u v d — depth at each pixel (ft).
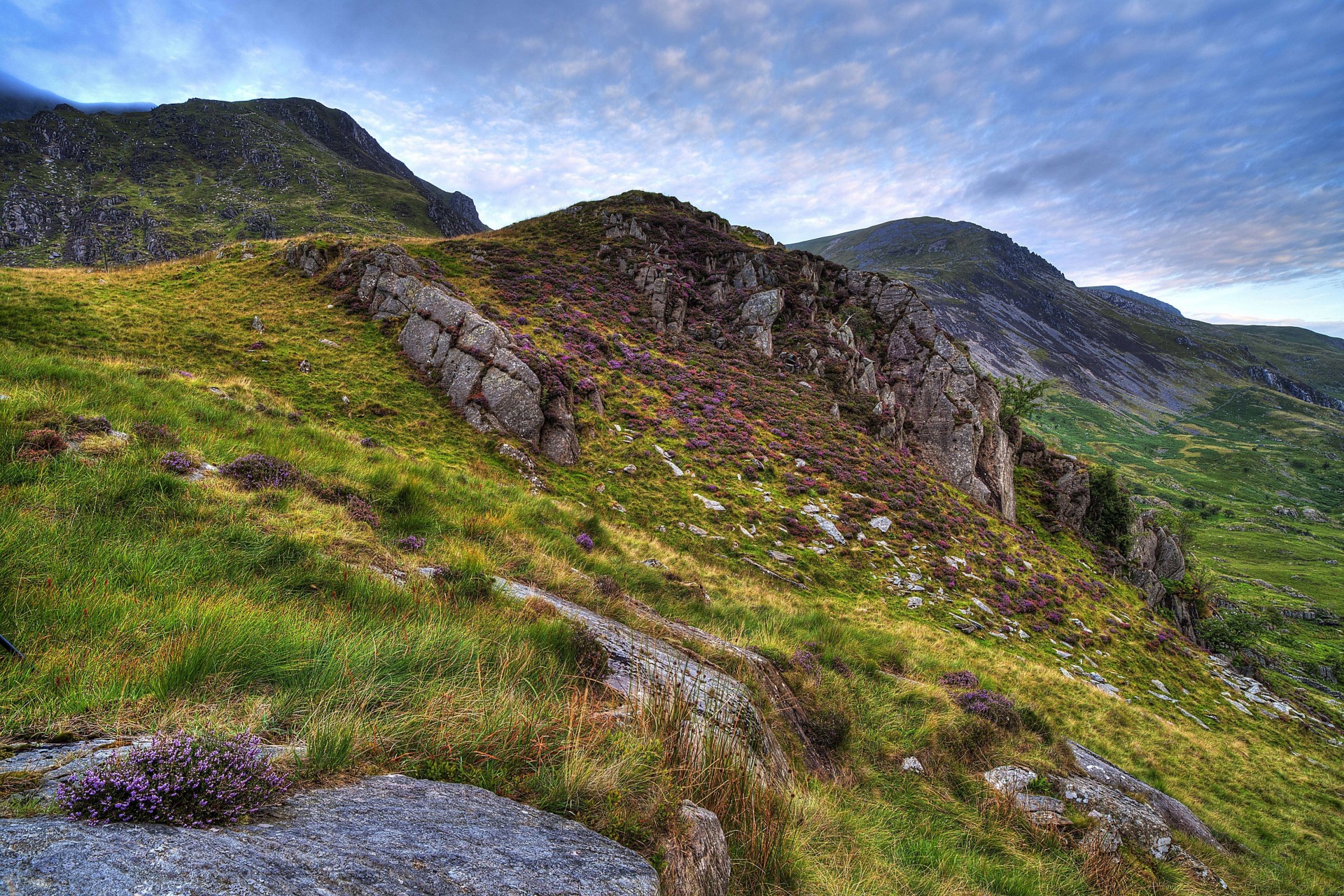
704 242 222.89
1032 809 34.88
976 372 192.03
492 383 104.99
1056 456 197.98
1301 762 97.81
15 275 108.37
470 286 163.12
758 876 17.01
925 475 148.66
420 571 32.40
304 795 11.18
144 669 15.30
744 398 152.66
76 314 96.17
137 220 585.22
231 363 96.84
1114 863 31.78
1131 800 39.52
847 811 27.27
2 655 14.52
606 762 16.29
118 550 23.70
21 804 8.52
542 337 144.66
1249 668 166.30
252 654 17.63
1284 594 430.61
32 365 46.44
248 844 8.71
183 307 112.78
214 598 21.61
